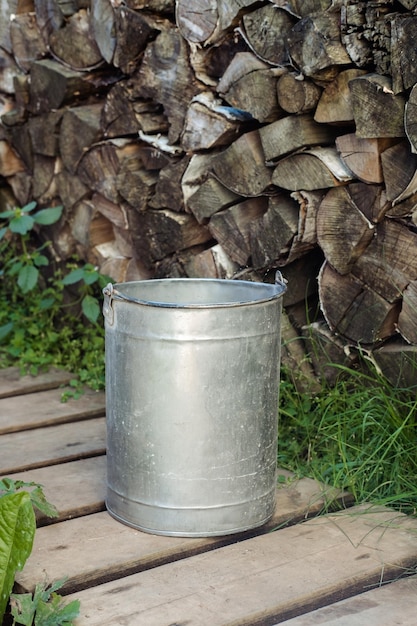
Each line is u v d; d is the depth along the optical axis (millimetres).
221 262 2812
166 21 2834
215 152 2791
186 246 2873
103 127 3014
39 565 2203
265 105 2592
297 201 2617
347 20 2410
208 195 2771
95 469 2561
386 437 2490
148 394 2264
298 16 2508
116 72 3062
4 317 3299
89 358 3080
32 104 3225
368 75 2426
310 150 2555
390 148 2428
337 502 2434
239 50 2691
